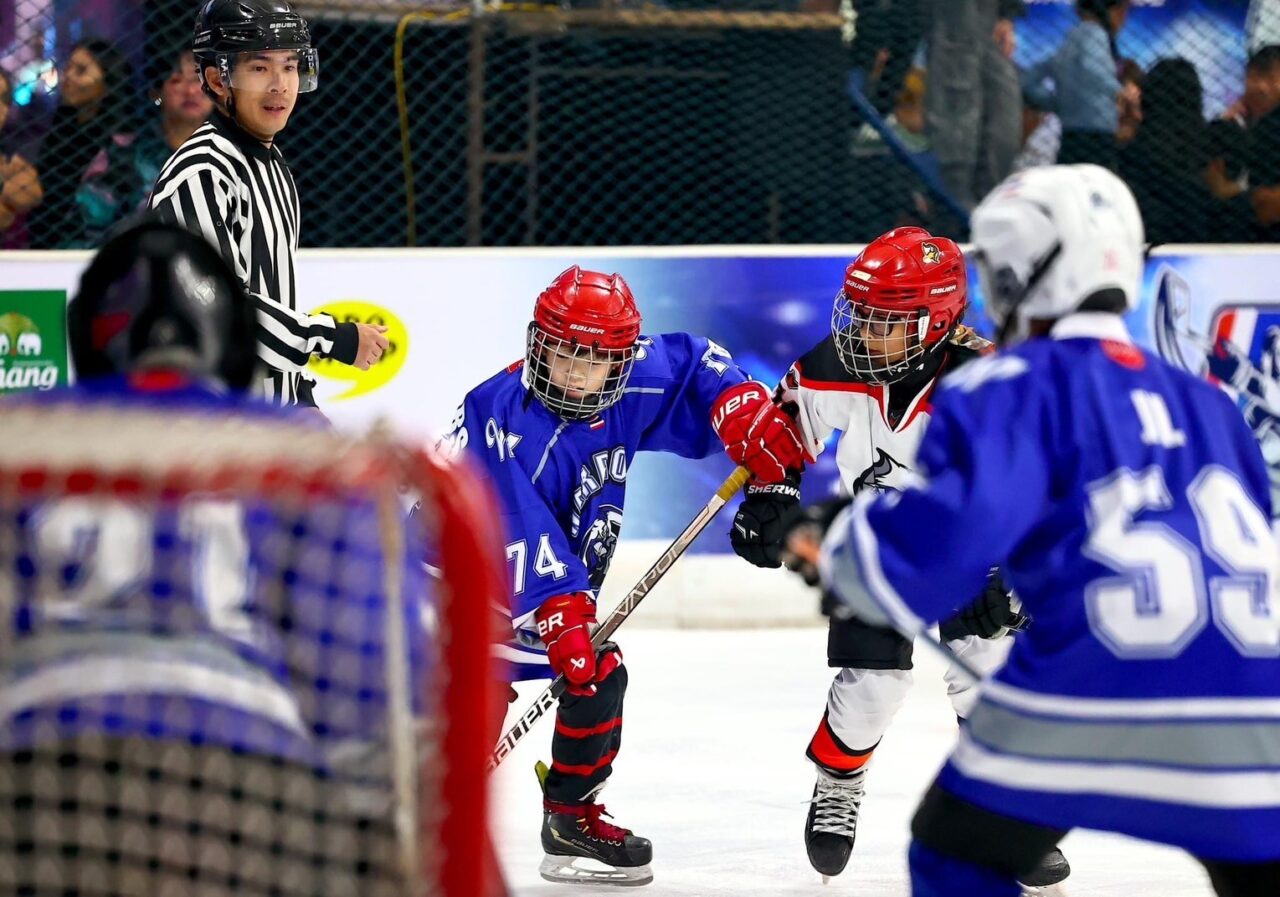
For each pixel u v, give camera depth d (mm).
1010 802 6809
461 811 4855
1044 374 7039
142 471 4637
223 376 5742
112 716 4953
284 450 4805
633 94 20469
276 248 12828
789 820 13422
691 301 20250
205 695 5020
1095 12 21469
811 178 21000
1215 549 6789
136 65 19672
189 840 4992
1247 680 6664
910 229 11281
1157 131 21562
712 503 11789
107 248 5742
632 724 16250
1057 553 6840
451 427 11742
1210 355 21156
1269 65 21562
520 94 20281
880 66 21047
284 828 5062
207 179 12297
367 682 5254
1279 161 21734
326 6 19547
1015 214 7371
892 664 11438
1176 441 7000
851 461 12062
